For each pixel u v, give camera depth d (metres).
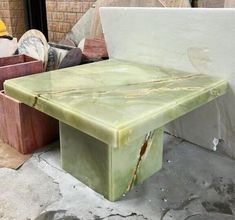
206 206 0.97
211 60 1.10
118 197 1.00
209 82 1.06
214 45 1.07
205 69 1.14
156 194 1.02
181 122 1.37
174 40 1.19
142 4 1.93
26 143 1.24
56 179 1.09
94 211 0.94
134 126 0.75
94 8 2.22
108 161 0.94
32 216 0.91
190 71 1.19
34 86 1.05
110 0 2.10
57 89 1.01
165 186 1.07
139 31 1.31
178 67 1.23
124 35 1.38
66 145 1.09
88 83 1.08
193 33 1.11
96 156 0.98
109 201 0.98
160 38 1.24
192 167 1.18
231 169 1.17
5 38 1.88
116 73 1.21
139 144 1.02
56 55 1.75
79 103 0.88
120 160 0.96
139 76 1.16
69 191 1.03
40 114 1.25
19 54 1.72
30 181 1.08
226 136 1.24
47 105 0.91
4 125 1.30
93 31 2.20
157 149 1.12
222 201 0.99
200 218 0.91
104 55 1.92
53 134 1.34
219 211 0.94
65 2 2.51
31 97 0.97
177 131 1.42
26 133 1.23
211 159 1.24
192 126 1.34
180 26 1.14
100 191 1.01
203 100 0.99
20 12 3.03
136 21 1.30
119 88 1.02
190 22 1.11
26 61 1.64
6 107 1.24
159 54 1.27
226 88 1.09
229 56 1.05
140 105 0.85
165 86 1.03
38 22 2.97
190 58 1.17
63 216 0.91
